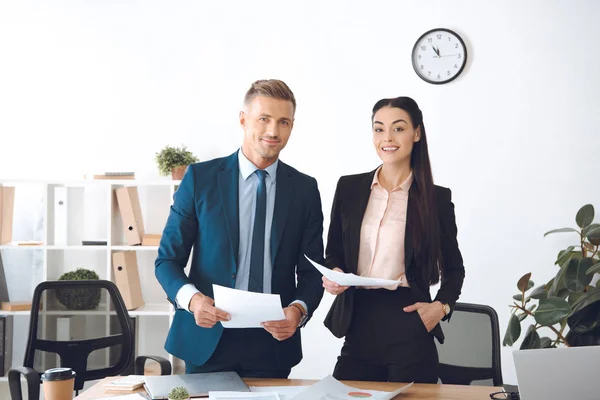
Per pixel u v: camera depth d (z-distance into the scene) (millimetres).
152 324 4418
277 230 2197
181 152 4207
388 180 2268
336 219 2354
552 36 4203
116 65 4457
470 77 4258
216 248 2158
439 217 2248
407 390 1977
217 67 4414
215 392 1859
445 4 4273
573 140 4188
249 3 4395
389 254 2191
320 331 4293
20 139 4465
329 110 4348
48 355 2936
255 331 2137
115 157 4453
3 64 4469
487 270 4230
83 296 3197
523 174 4219
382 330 2152
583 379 1486
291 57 4371
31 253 4445
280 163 2270
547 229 4191
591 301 2869
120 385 1972
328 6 4348
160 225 4480
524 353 1504
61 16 4457
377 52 4320
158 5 4438
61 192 4363
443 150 4277
